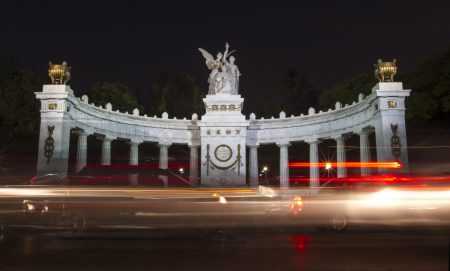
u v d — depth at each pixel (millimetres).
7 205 17047
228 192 17938
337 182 19234
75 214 16516
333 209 17812
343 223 17703
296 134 45938
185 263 11234
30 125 46125
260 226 18625
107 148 41312
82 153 37688
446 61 41156
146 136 45219
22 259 11836
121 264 11125
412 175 18969
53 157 32188
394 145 32375
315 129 44469
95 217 16453
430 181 18297
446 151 45625
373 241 14992
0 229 15992
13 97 46250
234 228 17906
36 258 11969
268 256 12180
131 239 15625
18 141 47844
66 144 33281
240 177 41844
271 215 18953
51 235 16453
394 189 18031
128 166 17516
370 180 18453
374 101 34406
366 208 17734
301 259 11727
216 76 44156
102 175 17047
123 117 43062
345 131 40906
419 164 45875
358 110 38250
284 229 18484
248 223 18375
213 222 16250
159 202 16297
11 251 13133
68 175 17328
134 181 16922
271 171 69688
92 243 14734
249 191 18609
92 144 54219
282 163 46188
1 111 44812
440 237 15914
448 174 18656
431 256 12086
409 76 44312
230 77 44062
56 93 32719
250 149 47281
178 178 17359
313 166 44281
